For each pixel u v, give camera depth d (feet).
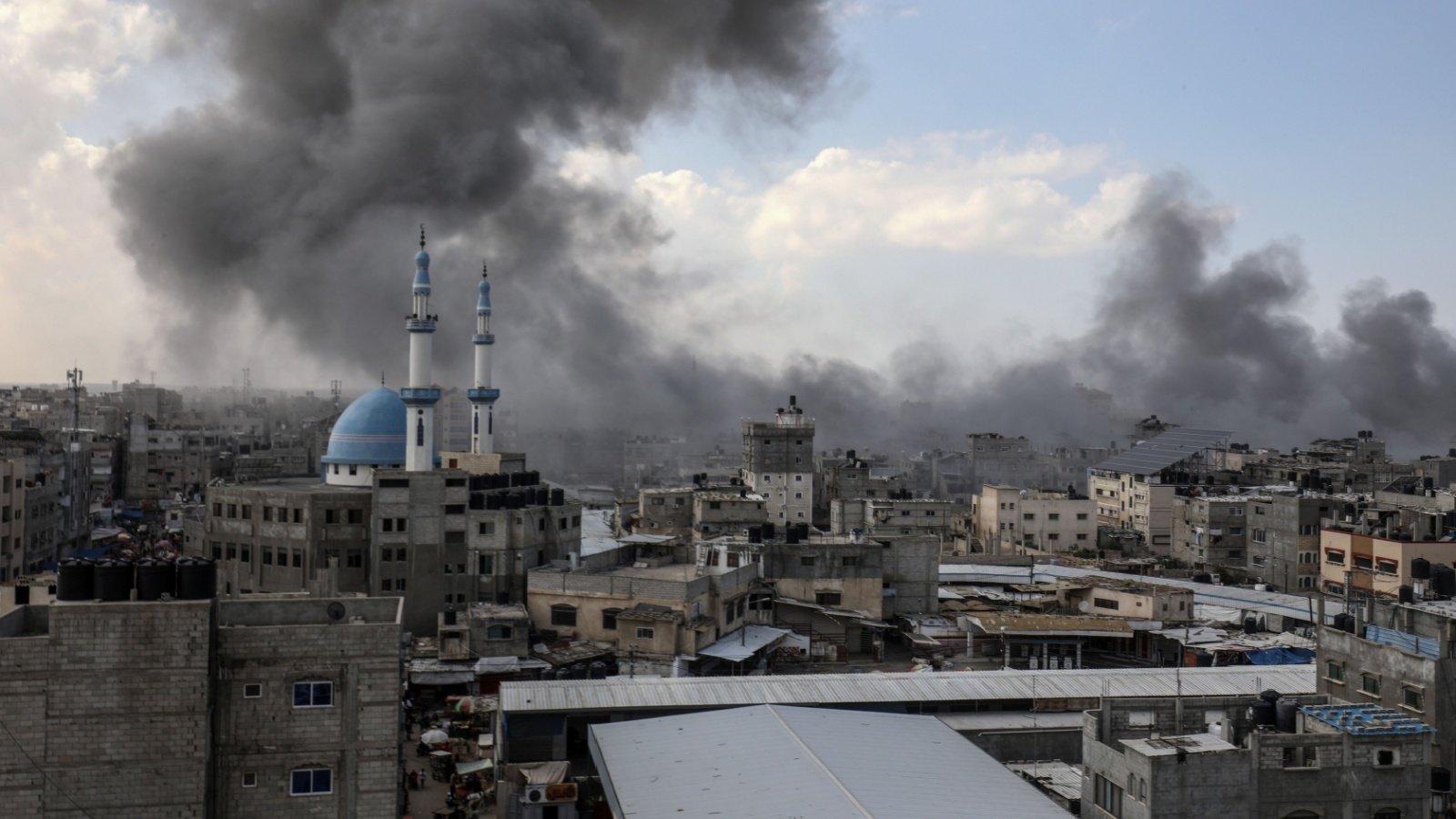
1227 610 413.59
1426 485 509.76
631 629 345.51
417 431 401.90
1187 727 189.57
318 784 164.86
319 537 381.19
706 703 241.96
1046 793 203.72
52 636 156.35
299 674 164.35
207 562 164.14
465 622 338.54
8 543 399.03
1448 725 203.31
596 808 230.07
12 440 486.38
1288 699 198.80
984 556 493.36
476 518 375.04
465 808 239.30
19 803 155.43
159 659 158.20
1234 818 172.24
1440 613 216.13
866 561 398.01
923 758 211.41
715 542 407.03
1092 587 410.93
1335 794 174.19
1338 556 419.95
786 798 188.24
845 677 259.80
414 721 298.15
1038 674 262.88
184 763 158.40
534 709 235.40
